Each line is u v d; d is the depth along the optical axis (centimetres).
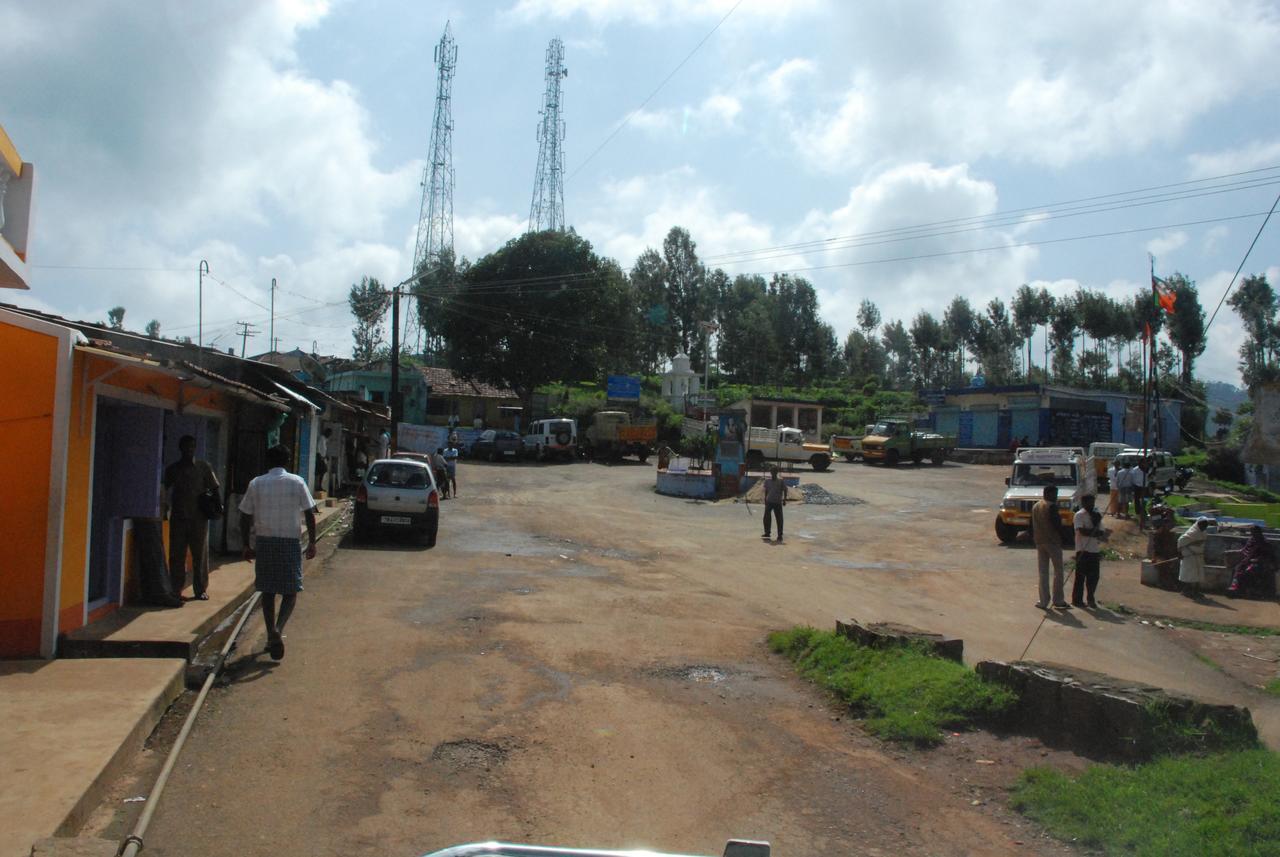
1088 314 6869
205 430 1179
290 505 816
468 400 6056
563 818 500
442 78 5659
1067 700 636
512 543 1775
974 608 1301
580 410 5681
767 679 812
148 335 1098
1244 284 6291
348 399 2769
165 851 443
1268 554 1399
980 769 592
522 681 771
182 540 939
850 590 1414
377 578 1299
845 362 10188
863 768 594
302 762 571
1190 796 501
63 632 751
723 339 9356
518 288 5616
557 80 6031
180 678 705
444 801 517
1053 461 2094
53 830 426
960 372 9319
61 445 732
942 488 3334
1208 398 6388
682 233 9406
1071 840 481
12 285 912
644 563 1593
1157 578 1487
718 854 462
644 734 646
